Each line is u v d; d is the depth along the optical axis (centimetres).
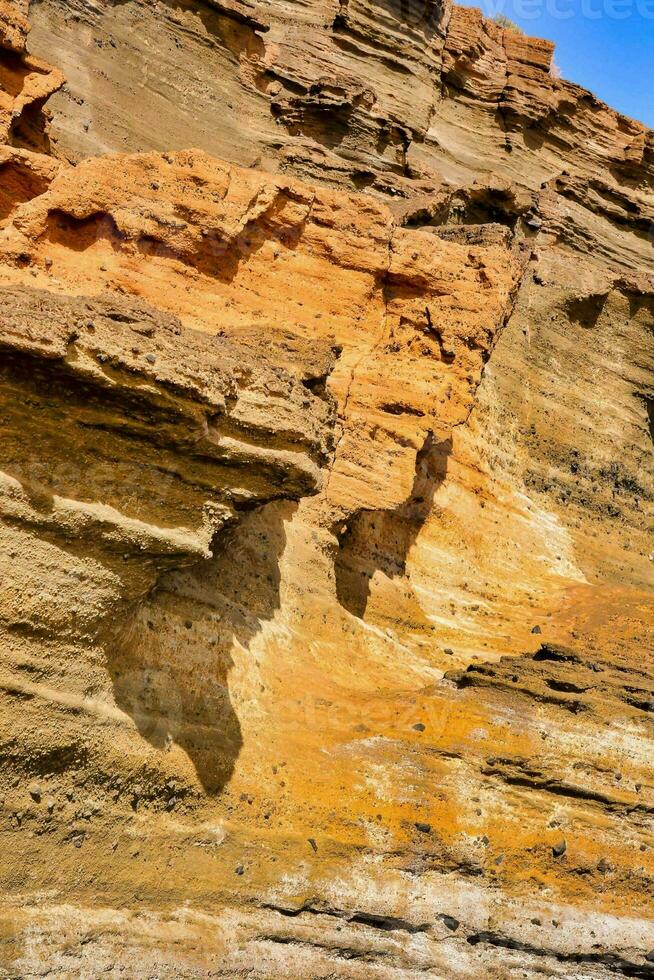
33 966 1144
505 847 1457
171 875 1286
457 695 1612
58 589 1223
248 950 1291
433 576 2302
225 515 1368
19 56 1870
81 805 1238
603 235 3594
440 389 2064
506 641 2155
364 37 3241
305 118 2880
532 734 1557
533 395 3116
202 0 2714
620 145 3788
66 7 2420
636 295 3362
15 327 1137
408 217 2650
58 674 1234
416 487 2359
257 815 1373
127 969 1199
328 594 1822
